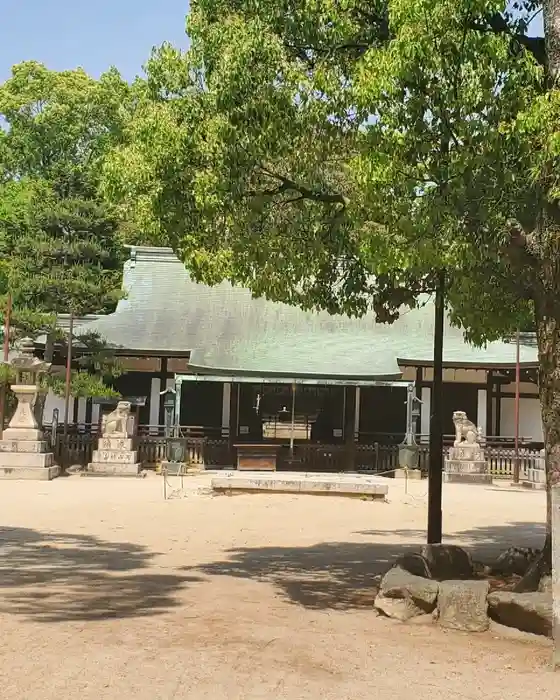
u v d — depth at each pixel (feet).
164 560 44.32
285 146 32.76
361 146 30.32
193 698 20.68
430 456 42.14
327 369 115.03
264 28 31.68
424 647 26.61
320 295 41.01
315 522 64.03
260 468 111.55
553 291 30.42
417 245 29.07
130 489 86.43
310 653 25.30
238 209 34.19
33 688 21.20
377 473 114.01
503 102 29.22
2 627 27.63
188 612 30.73
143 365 125.18
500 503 81.56
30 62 168.14
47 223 111.55
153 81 33.65
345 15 31.68
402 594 30.58
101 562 42.93
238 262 34.96
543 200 29.55
